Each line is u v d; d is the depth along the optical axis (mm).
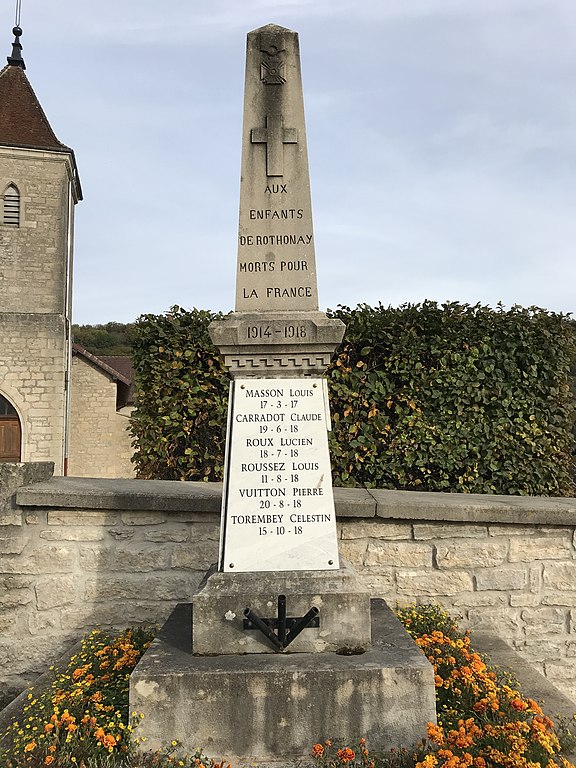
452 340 7172
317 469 4125
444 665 4055
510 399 7137
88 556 5395
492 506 5410
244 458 4129
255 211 4480
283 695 3301
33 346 23062
